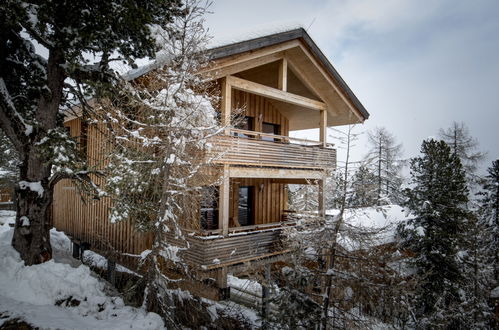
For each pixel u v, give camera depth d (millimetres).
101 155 10594
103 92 7609
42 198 7863
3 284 6738
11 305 6086
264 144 10500
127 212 7531
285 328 6793
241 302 12867
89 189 8078
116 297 7672
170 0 7141
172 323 6895
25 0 5941
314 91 13172
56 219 15414
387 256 7520
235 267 9391
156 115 7750
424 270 12062
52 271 7391
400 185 24188
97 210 12023
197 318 9742
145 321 6621
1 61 8000
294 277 7137
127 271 12250
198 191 8836
